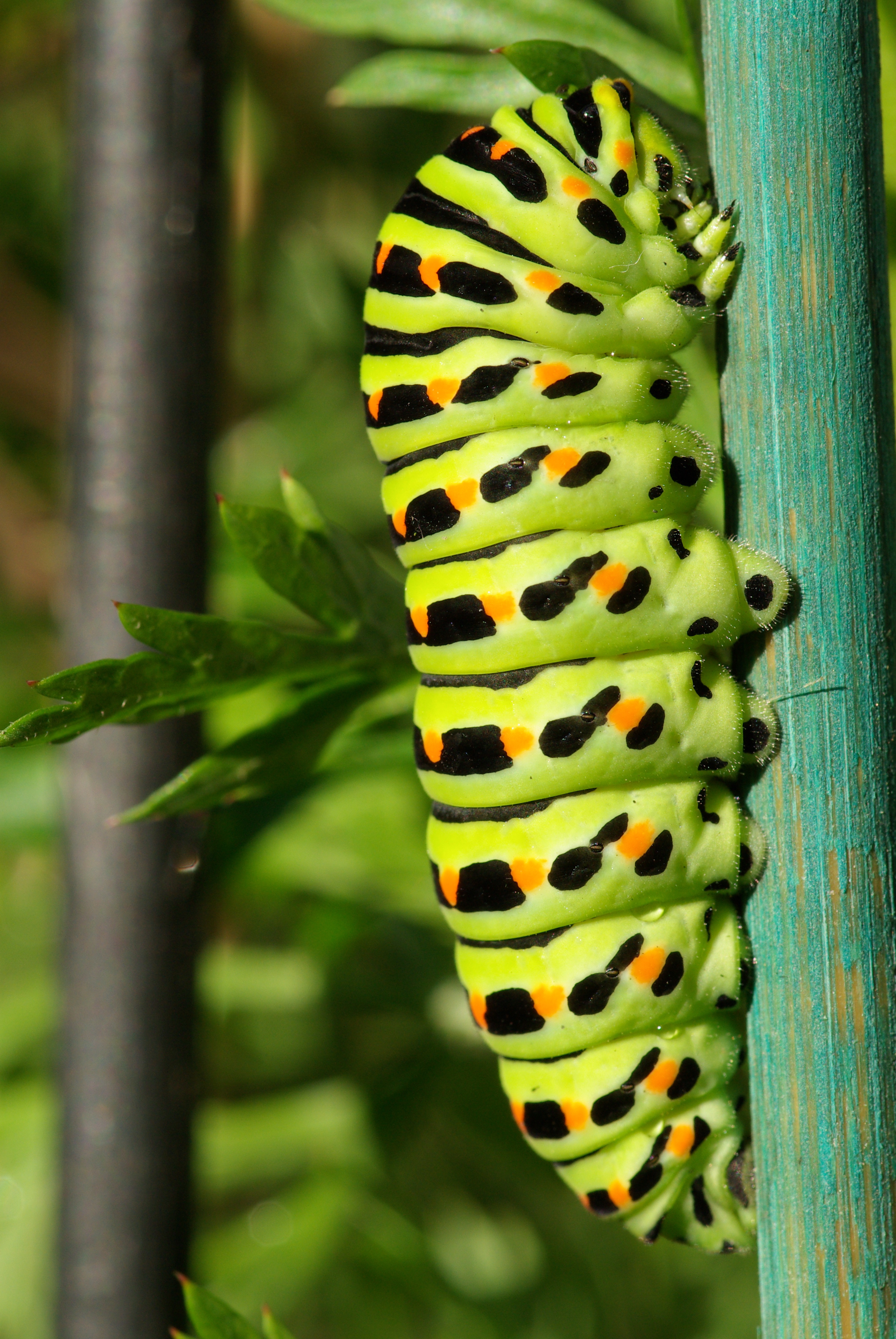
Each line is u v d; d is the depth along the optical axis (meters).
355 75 0.23
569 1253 0.25
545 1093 0.22
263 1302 0.25
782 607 0.21
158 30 0.22
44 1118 0.25
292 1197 0.25
